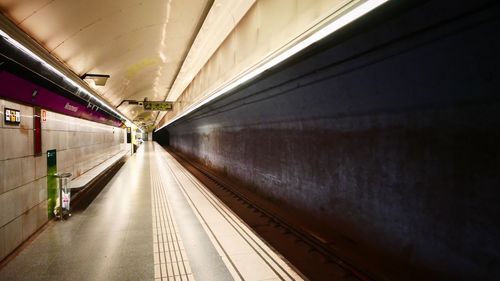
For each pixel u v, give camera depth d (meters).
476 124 3.53
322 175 6.91
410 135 4.50
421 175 4.34
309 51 4.94
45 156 6.20
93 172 10.41
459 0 2.93
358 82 5.07
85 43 5.52
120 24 5.49
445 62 3.59
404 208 4.69
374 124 5.22
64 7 3.97
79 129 9.47
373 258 5.36
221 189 12.52
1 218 4.31
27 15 3.67
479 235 3.60
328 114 6.39
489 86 3.27
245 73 6.36
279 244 6.33
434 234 4.20
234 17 6.70
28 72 4.61
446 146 3.93
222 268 4.24
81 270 4.21
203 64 10.87
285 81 6.70
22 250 4.89
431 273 4.28
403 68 4.16
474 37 3.15
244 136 12.06
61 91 6.41
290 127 8.23
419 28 3.50
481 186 3.53
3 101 4.36
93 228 6.09
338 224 6.40
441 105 3.92
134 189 10.76
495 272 3.46
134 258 4.61
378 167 5.19
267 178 9.98
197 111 16.98
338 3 3.15
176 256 4.67
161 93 19.05
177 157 27.94
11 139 4.62
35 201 5.65
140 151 36.38
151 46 7.81
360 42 4.32
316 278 4.86
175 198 9.16
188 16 6.50
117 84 10.85
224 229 6.01
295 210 8.20
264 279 3.91
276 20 5.02
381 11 3.41
